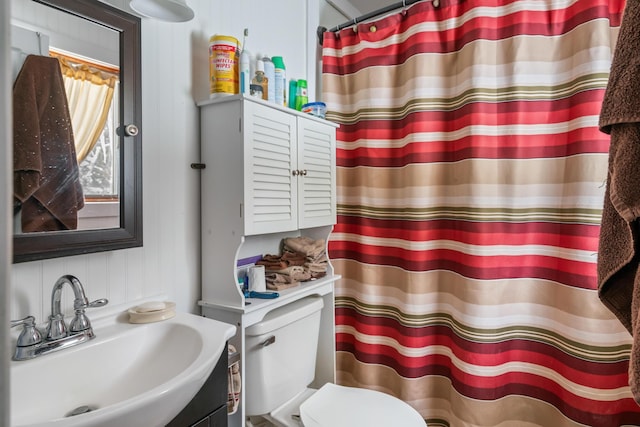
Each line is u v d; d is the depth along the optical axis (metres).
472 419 1.35
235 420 1.12
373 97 1.61
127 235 0.96
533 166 1.31
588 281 1.18
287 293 1.27
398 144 1.58
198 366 0.71
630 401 1.18
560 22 1.27
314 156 1.43
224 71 1.13
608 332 1.17
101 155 0.92
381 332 1.64
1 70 0.29
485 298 1.34
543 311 1.32
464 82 1.39
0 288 0.28
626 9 0.56
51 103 0.84
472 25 1.36
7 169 0.29
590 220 1.18
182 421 0.80
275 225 1.23
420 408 1.52
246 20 1.39
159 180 1.09
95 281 0.95
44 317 0.85
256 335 1.16
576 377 1.21
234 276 1.12
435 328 1.53
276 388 1.24
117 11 0.94
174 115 1.13
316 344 1.44
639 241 0.53
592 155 1.17
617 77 0.55
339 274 1.70
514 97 1.31
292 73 1.64
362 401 1.28
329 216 1.53
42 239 0.81
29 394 0.72
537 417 1.34
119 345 0.88
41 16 0.83
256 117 1.14
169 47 1.12
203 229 1.20
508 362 1.36
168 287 1.12
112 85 0.94
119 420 0.57
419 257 1.49
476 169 1.34
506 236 1.34
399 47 1.58
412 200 1.50
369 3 2.04
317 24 1.79
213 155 1.17
